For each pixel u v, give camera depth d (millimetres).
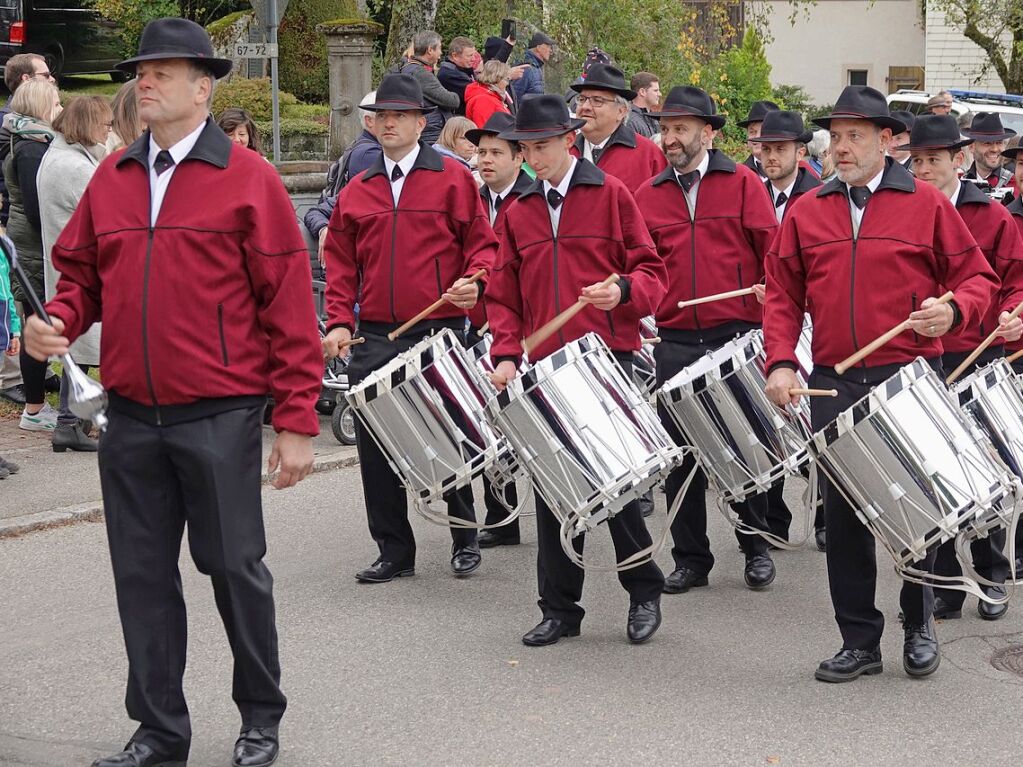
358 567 6801
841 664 5320
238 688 4445
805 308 5562
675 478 6504
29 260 8930
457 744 4672
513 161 7660
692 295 6836
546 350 5969
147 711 4309
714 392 6039
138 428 4250
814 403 5445
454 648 5656
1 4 16844
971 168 9562
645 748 4648
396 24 17891
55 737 4707
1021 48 26406
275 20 11750
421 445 6043
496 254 6395
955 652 5727
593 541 7406
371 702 5047
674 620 6090
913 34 34594
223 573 4289
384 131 6531
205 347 4203
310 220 9531
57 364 9805
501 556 7137
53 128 8539
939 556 6105
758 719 4922
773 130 7902
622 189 5898
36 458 8336
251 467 4309
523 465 5348
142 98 4160
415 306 6535
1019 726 4902
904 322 5102
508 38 13977
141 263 4172
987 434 5848
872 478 4988
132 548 4293
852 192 5332
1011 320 5965
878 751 4656
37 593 6246
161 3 18141
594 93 7922
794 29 35062
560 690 5188
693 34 22516
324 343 6586
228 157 4234
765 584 6602
